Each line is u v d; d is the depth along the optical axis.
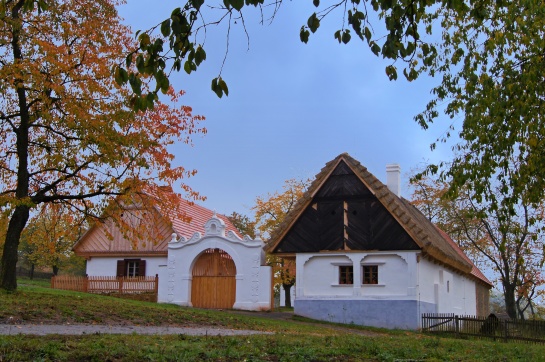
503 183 14.58
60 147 22.59
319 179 32.38
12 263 21.97
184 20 8.13
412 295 29.80
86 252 42.00
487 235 50.50
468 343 17.05
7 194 22.00
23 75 20.50
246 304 32.97
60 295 22.91
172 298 34.28
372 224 31.12
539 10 13.66
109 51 22.33
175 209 24.19
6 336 10.95
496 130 14.20
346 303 30.77
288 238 32.50
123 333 14.14
